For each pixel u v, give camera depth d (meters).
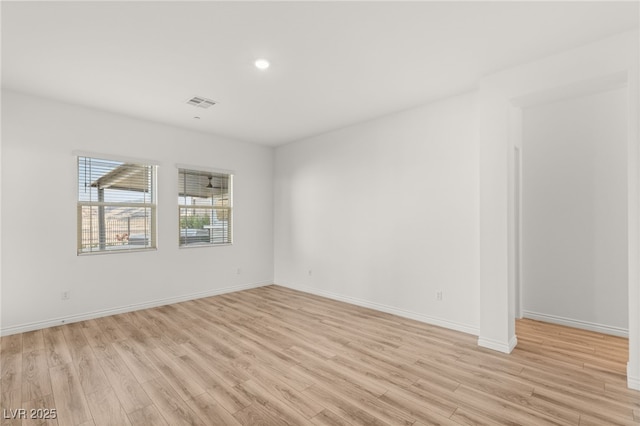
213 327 3.71
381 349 3.09
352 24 2.30
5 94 3.42
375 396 2.28
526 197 4.05
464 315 3.58
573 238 3.74
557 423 1.96
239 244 5.61
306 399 2.24
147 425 1.96
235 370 2.66
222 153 5.37
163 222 4.66
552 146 3.89
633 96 2.35
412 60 2.83
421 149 3.96
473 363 2.78
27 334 3.46
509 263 3.05
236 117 4.38
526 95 2.87
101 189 4.13
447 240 3.73
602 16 2.20
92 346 3.14
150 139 4.54
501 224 2.99
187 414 2.07
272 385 2.43
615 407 2.12
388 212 4.32
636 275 2.33
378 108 4.06
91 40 2.48
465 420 2.00
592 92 2.80
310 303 4.79
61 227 3.78
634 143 2.34
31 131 3.58
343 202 4.91
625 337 3.38
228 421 2.00
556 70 2.70
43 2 2.02
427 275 3.90
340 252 4.95
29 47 2.58
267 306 4.62
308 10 2.14
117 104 3.87
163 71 3.02
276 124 4.71
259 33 2.41
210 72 3.05
